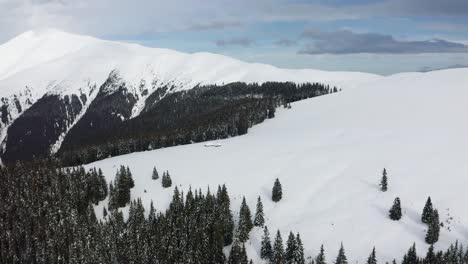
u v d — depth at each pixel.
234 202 129.50
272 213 121.94
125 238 114.44
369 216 113.38
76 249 112.25
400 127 177.88
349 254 100.62
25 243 122.50
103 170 163.75
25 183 146.25
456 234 103.50
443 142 150.88
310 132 193.50
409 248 98.31
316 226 112.19
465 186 119.62
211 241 110.25
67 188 141.50
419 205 114.81
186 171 154.88
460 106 198.00
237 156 167.38
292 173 142.00
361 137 171.50
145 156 181.62
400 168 134.25
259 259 106.31
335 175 136.75
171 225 117.69
